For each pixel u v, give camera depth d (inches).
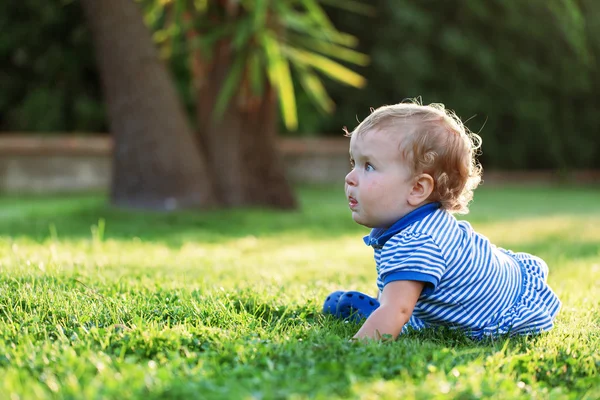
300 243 252.2
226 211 322.0
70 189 498.3
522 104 682.2
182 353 80.7
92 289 114.5
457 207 99.7
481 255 96.6
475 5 635.5
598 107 753.0
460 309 95.9
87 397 60.6
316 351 77.4
